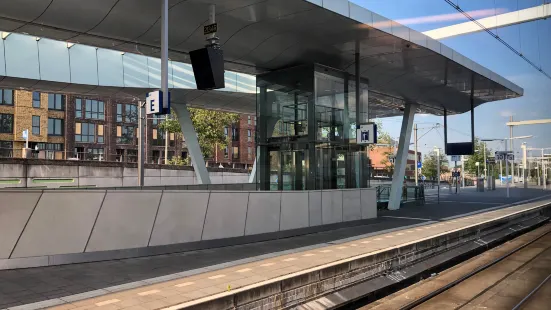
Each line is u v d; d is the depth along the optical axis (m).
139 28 12.27
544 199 30.69
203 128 38.44
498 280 9.61
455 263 12.15
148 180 31.52
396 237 12.06
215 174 36.50
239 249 10.17
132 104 60.03
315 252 9.73
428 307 7.73
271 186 17.45
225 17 11.85
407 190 25.06
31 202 7.84
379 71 17.73
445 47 15.82
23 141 48.78
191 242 9.97
